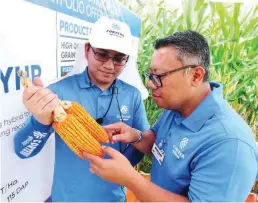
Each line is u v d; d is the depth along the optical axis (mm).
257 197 2820
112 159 777
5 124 803
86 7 1457
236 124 798
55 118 728
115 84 1164
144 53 3135
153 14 3102
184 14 2980
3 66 764
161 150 997
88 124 821
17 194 909
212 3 2854
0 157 795
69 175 1098
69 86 1081
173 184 913
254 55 2850
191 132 857
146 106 3148
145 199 767
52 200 1129
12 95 825
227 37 2875
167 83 836
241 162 722
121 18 2170
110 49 936
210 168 758
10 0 771
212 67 3014
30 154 903
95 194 1139
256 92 2936
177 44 812
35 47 945
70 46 1290
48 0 1025
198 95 882
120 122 1100
